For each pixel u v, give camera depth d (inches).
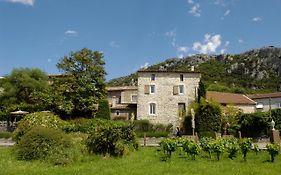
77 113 2167.8
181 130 2145.7
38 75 2492.6
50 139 804.0
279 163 772.6
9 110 2156.7
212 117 1987.0
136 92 2682.1
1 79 2449.6
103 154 895.7
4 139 1620.3
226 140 912.9
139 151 1085.8
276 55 5959.6
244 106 2536.9
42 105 2091.5
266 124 1881.2
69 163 754.8
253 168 689.0
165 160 839.7
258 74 5703.7
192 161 819.4
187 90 2285.9
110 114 2268.7
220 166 723.4
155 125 2196.1
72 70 2160.4
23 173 615.8
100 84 2188.7
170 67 6919.3
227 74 5915.4
